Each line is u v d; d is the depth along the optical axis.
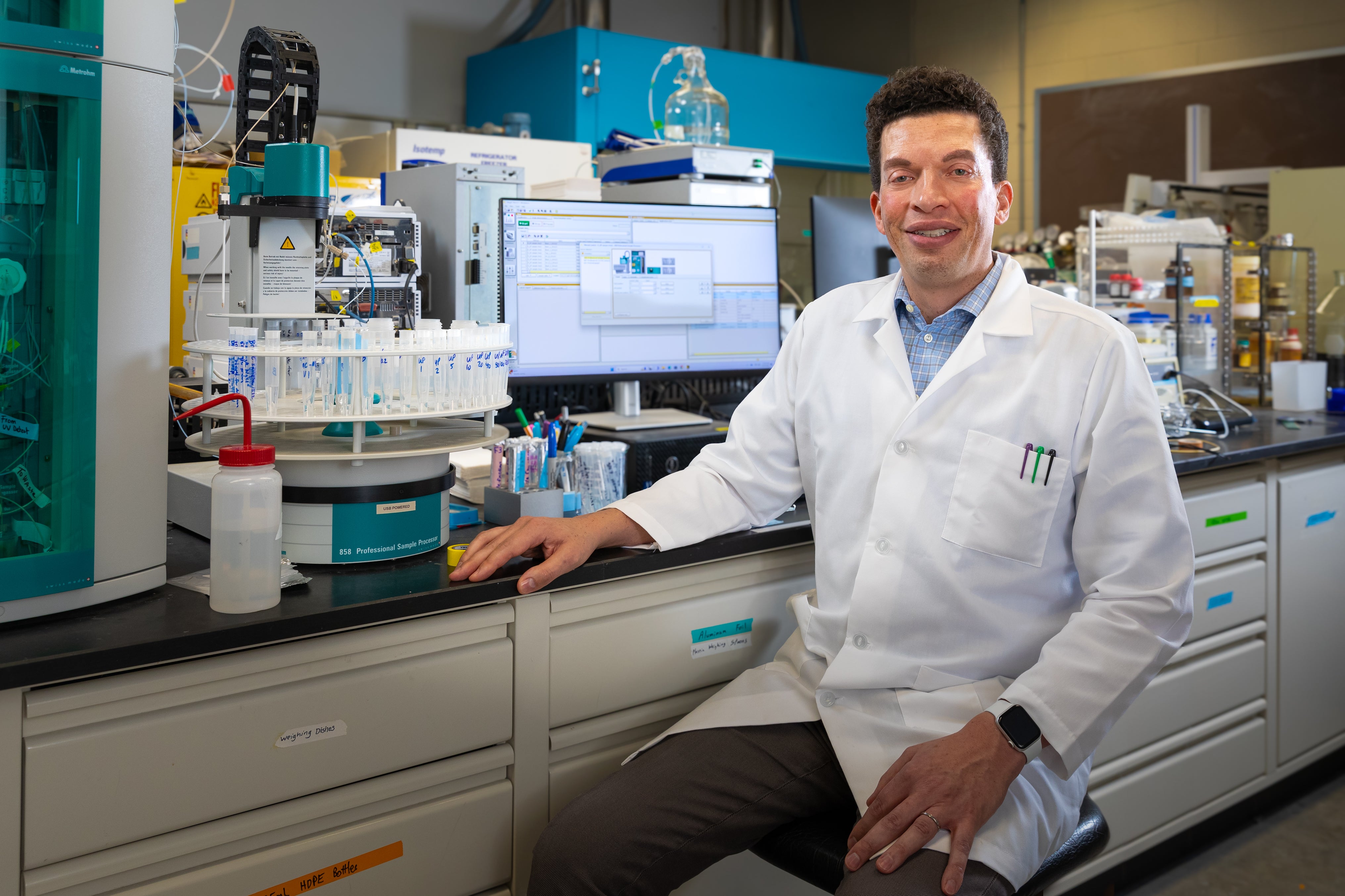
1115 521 1.24
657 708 1.50
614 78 4.40
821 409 1.43
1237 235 4.17
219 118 4.15
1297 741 2.47
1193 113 4.69
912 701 1.29
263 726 1.13
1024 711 1.16
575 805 1.26
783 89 4.87
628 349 1.95
